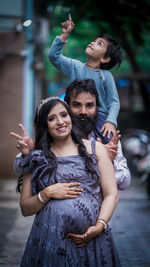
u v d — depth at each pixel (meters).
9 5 15.40
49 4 6.54
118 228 8.63
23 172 3.53
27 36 17.08
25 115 16.91
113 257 3.47
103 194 3.54
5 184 14.90
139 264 6.18
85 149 3.47
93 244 3.39
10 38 16.41
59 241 3.33
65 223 3.35
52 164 3.42
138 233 8.20
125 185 3.83
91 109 3.87
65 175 3.41
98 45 4.07
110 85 4.06
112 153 3.60
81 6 14.09
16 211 10.34
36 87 19.61
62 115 3.50
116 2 13.50
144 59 25.14
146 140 20.08
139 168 16.28
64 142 3.54
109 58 4.07
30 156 3.44
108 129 3.91
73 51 21.41
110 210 3.43
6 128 16.69
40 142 3.51
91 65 4.10
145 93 19.08
